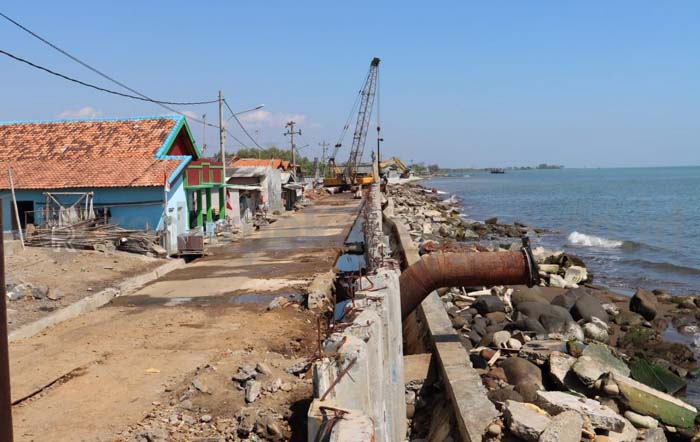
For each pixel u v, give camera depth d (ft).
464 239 154.10
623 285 96.07
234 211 129.18
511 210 270.05
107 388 34.99
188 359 40.42
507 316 66.44
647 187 445.78
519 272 44.47
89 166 94.32
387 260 49.90
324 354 20.39
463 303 71.36
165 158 94.79
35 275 64.64
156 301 60.59
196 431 28.91
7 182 90.99
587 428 28.43
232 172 156.76
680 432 35.12
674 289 92.68
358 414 16.87
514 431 27.25
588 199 328.49
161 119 106.93
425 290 45.01
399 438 32.37
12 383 35.91
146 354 41.81
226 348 43.09
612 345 59.41
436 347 40.60
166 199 88.28
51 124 109.81
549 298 78.84
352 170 305.32
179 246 87.35
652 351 57.21
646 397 35.99
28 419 30.68
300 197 218.38
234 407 31.27
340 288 72.08
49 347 43.80
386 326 28.63
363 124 300.20
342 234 114.01
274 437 28.27
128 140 101.65
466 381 33.73
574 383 37.91
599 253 133.08
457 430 31.45
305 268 77.00
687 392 47.01
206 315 54.24
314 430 16.89
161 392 34.12
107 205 89.04
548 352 42.91
